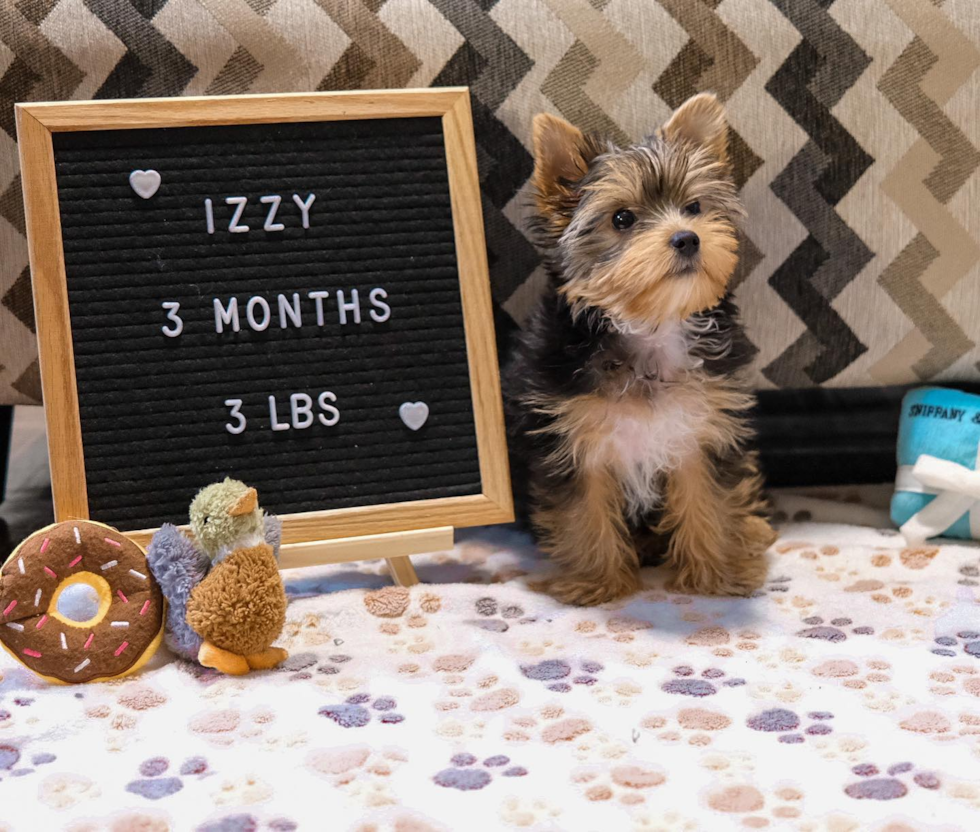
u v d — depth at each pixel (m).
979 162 2.08
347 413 1.87
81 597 1.62
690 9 2.03
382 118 1.88
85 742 1.40
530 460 2.01
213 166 1.82
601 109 2.07
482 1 2.02
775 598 1.88
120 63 1.95
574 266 1.84
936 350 2.19
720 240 1.77
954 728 1.38
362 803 1.23
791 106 2.06
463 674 1.59
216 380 1.83
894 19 2.03
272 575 1.61
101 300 1.79
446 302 1.90
